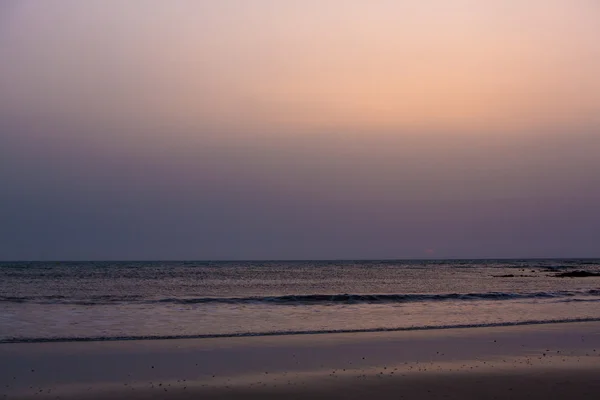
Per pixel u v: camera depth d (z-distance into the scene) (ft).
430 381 40.06
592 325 68.39
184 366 44.91
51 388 38.19
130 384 39.29
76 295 114.32
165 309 85.61
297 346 53.62
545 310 86.69
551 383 39.50
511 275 247.29
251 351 51.06
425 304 96.22
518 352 51.19
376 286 162.91
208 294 122.62
